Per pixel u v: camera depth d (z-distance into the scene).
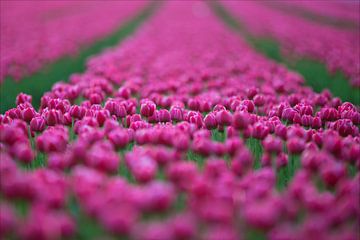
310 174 2.20
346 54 5.57
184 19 11.18
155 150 2.20
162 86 3.36
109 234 2.01
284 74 4.37
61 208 2.02
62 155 2.26
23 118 2.60
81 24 9.38
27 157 2.22
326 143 2.31
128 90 3.12
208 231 1.92
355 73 4.35
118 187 1.97
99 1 16.08
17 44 6.12
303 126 2.68
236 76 4.21
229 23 11.32
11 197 1.99
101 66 4.25
